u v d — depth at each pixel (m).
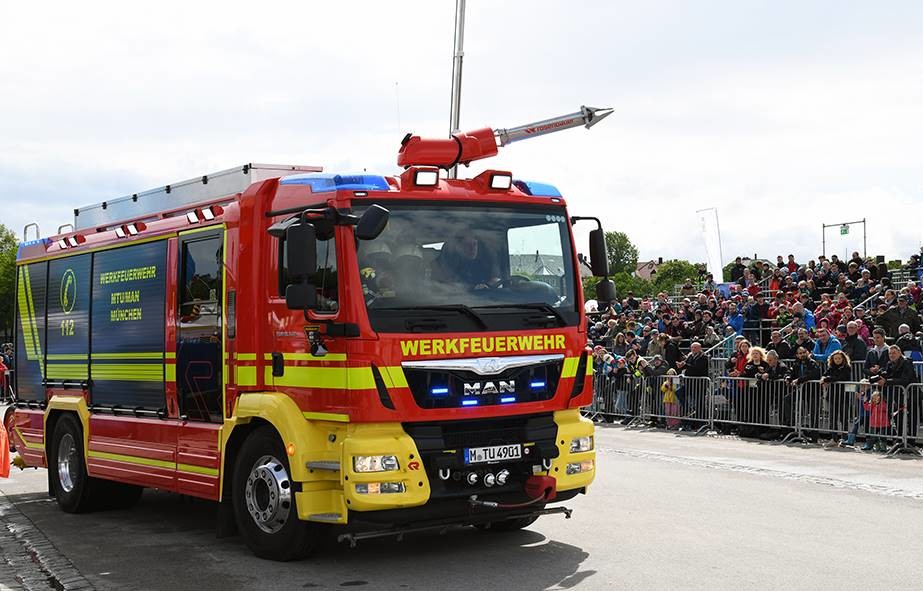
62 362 11.24
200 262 8.91
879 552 7.82
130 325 9.95
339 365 7.28
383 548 8.31
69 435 10.99
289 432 7.59
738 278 29.05
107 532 9.58
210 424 8.69
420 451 7.31
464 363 7.48
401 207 7.65
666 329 23.86
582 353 8.16
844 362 16.39
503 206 8.06
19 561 8.30
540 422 7.92
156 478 9.39
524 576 7.19
